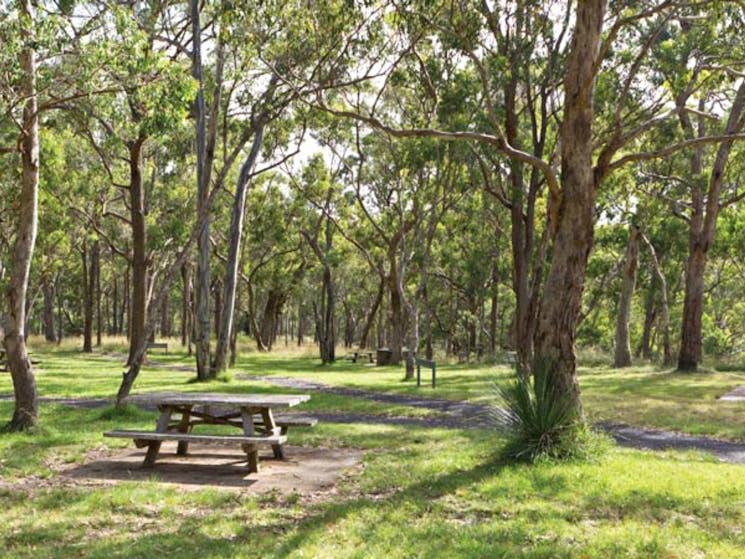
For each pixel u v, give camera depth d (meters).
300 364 36.75
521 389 8.77
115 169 30.78
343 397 17.62
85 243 40.94
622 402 16.52
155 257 39.78
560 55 18.88
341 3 12.77
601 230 38.25
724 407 15.44
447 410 15.08
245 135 14.79
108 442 9.90
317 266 50.97
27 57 10.26
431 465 8.25
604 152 9.67
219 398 8.38
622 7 11.77
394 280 36.12
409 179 26.59
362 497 6.92
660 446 10.58
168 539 5.50
